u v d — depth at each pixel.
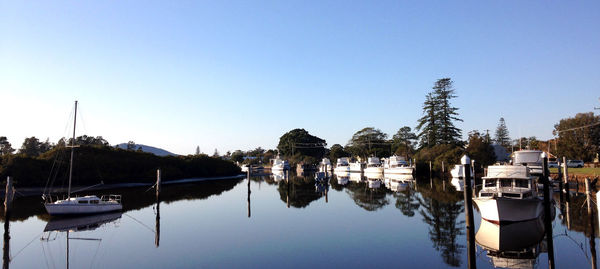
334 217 26.25
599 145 57.06
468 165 16.17
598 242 17.75
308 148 145.50
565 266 14.40
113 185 55.25
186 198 40.12
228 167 89.81
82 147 60.56
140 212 29.58
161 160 72.62
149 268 14.95
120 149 68.62
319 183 61.72
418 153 83.50
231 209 31.03
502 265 14.61
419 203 32.84
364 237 19.72
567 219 23.47
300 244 18.41
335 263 15.19
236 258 16.11
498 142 121.88
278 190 50.25
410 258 15.76
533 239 18.31
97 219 26.28
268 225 23.52
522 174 22.52
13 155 49.97
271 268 14.65
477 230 20.38
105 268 15.18
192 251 17.39
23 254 17.41
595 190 35.47
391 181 63.03
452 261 15.25
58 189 47.75
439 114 85.25
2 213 29.22
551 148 65.00
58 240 20.02
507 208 20.38
